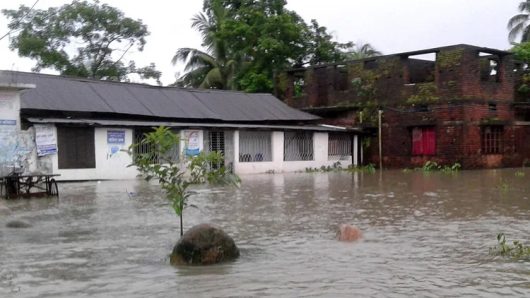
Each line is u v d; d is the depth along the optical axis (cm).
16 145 1617
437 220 1038
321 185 1897
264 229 959
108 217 1120
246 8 3766
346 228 868
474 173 2508
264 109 3120
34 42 3722
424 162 2922
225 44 3797
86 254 763
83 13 3872
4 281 622
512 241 820
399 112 3039
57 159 2148
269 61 3709
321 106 3434
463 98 2756
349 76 3297
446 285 584
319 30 3925
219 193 1608
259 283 603
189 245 705
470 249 768
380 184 1920
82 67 3931
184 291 576
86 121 2253
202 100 2947
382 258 718
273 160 2842
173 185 803
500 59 2972
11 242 852
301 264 690
